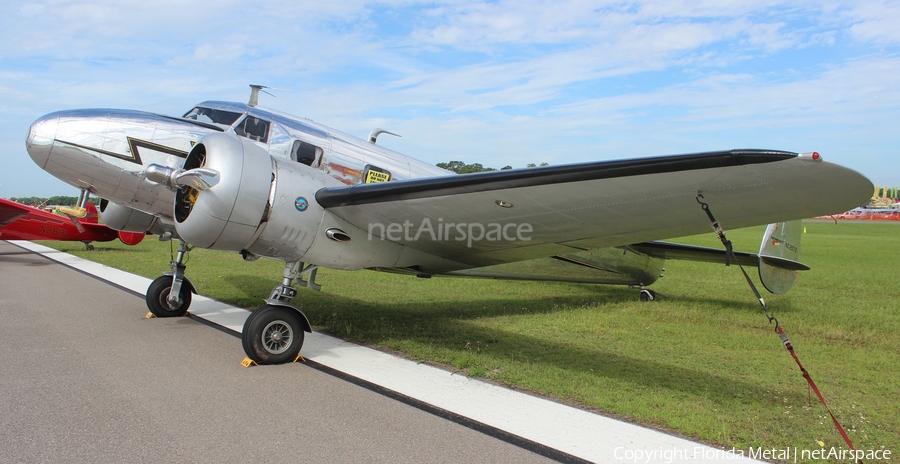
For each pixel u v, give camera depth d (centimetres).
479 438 336
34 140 552
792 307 907
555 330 681
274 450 307
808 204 330
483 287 1084
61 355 489
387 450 313
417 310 805
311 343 573
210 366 471
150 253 1555
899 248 2372
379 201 446
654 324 731
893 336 693
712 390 453
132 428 330
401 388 430
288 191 475
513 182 371
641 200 368
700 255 895
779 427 373
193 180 435
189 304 700
